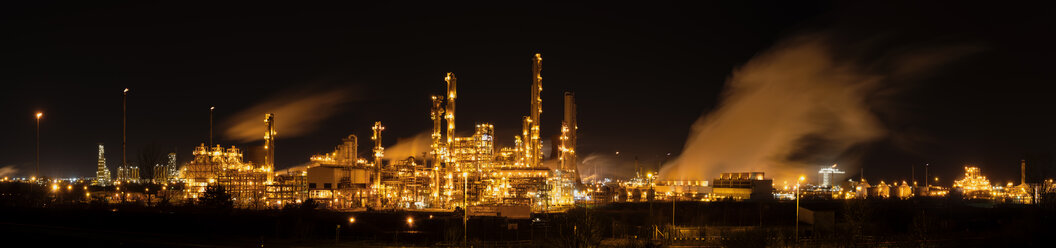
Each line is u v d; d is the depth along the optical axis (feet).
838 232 356.38
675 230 368.89
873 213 458.09
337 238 323.98
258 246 306.76
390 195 580.71
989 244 337.93
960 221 443.32
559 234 292.40
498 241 332.80
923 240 329.52
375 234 359.46
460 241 326.44
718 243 329.11
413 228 387.96
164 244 312.71
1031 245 330.95
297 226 363.15
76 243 312.71
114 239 327.67
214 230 374.63
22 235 336.90
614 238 346.33
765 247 291.79
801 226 402.31
